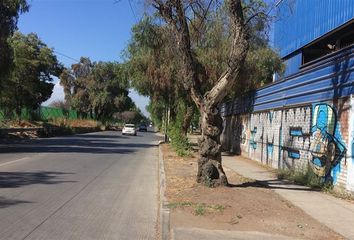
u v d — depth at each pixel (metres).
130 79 32.78
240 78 26.31
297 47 29.31
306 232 8.02
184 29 12.17
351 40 24.64
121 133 71.75
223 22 19.56
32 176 14.56
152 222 8.83
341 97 12.18
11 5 26.83
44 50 52.94
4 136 37.06
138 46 29.03
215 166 12.23
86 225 8.29
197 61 23.81
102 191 12.23
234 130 29.00
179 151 25.14
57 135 51.84
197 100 12.32
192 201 10.34
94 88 91.88
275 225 8.43
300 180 14.18
